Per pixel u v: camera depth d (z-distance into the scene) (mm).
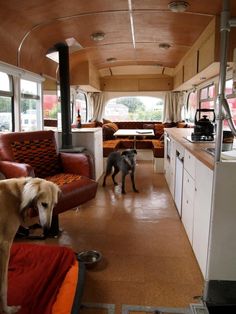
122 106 8898
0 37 3143
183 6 3023
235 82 2744
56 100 5176
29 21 3322
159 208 3668
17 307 1646
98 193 4336
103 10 3268
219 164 1782
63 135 4469
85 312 1795
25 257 2113
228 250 1880
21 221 1605
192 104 6750
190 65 4992
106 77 8633
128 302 1888
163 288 2039
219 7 3020
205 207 2072
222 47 1788
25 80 4012
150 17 3504
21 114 3818
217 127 1790
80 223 3193
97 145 4980
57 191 1661
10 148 2904
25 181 1625
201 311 1807
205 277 1986
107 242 2736
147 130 7562
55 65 5121
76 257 2277
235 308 1888
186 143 3053
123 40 4656
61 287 1837
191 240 2605
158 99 8742
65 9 3176
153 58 6188
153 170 5980
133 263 2359
